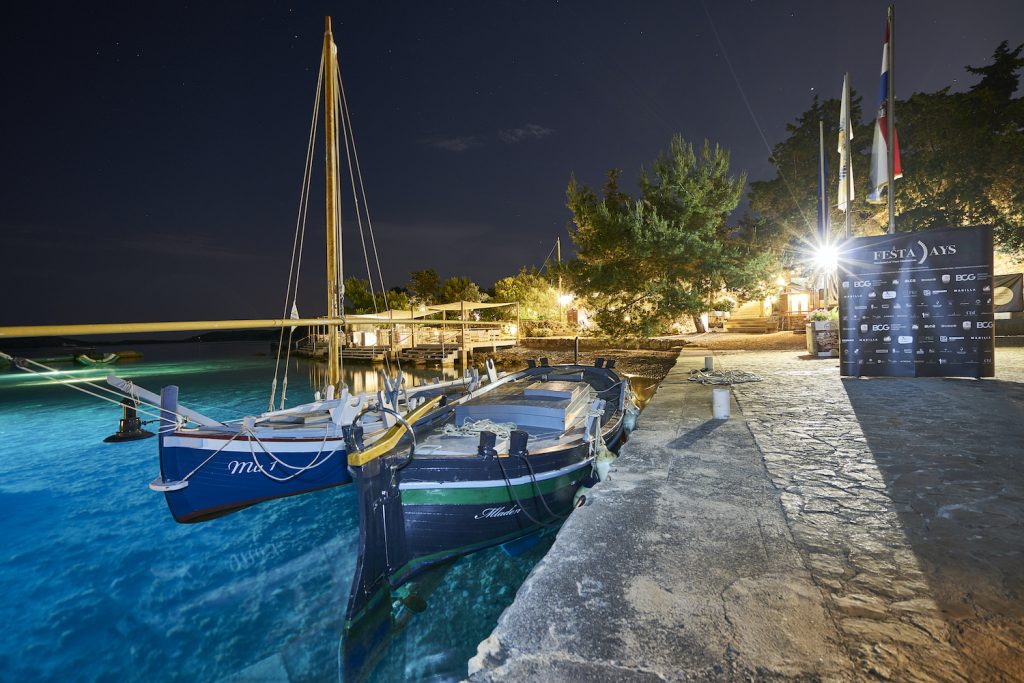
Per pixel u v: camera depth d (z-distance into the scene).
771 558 3.05
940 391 8.45
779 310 30.23
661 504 4.03
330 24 12.83
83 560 7.75
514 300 44.94
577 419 7.97
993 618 2.35
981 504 3.71
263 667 5.31
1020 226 20.30
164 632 5.93
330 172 12.78
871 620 2.38
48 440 16.81
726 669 2.09
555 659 2.22
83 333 5.02
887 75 11.29
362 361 44.81
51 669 5.36
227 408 24.11
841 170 14.48
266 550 8.05
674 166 21.39
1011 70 22.58
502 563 6.66
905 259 9.91
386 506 5.33
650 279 22.36
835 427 6.34
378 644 5.12
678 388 10.70
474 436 6.99
